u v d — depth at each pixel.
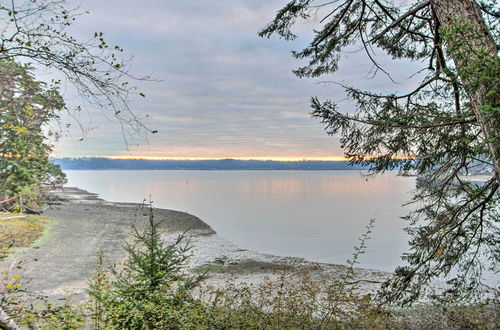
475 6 4.06
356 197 99.56
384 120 5.42
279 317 6.87
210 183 195.38
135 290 5.62
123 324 5.05
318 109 5.92
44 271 17.03
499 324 7.40
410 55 7.96
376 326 6.71
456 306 8.42
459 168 5.95
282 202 83.69
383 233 38.69
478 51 3.20
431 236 6.75
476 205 6.37
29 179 33.75
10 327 2.44
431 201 6.87
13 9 2.88
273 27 7.55
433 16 5.77
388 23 7.01
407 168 5.97
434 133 5.30
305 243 32.44
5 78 3.17
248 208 68.00
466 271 7.19
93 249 23.44
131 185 155.12
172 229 36.34
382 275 19.64
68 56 3.09
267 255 26.05
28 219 30.50
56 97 3.29
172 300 5.93
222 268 21.16
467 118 4.87
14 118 3.34
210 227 40.28
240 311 7.10
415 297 7.03
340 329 6.56
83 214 42.75
